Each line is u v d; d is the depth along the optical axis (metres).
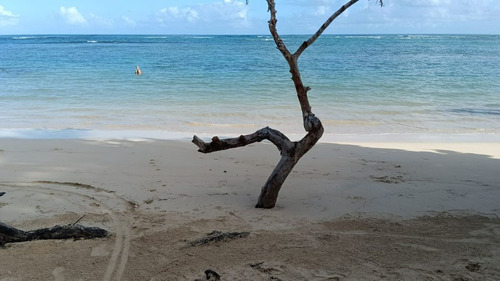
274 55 43.50
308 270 3.63
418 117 12.70
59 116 12.42
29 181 6.21
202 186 6.00
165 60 35.59
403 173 6.81
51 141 9.05
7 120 11.76
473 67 29.17
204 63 32.38
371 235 4.36
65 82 20.12
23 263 3.73
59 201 5.36
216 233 4.26
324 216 4.86
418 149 8.68
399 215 4.93
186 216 4.83
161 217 4.80
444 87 19.16
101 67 28.36
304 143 4.86
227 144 4.64
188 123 11.66
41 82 20.03
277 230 4.44
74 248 4.02
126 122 11.70
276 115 12.86
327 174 6.71
